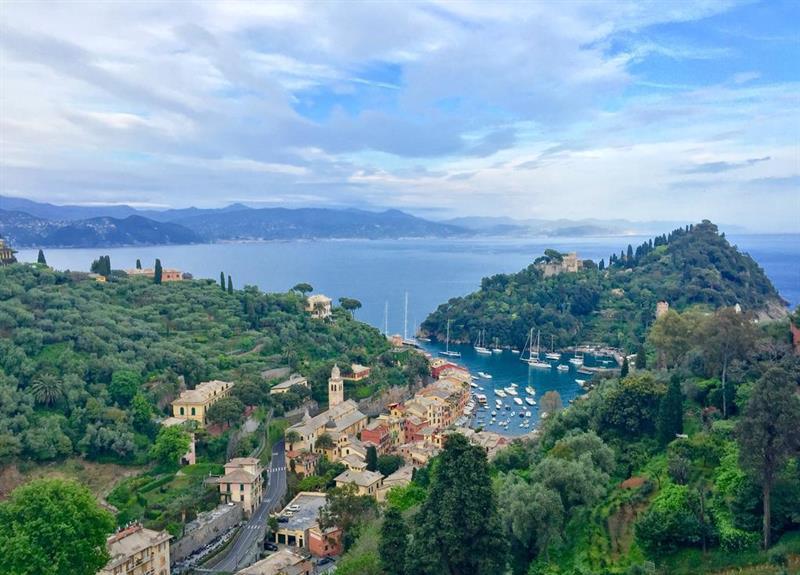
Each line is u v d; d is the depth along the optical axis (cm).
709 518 9500
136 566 12481
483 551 8312
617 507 11081
